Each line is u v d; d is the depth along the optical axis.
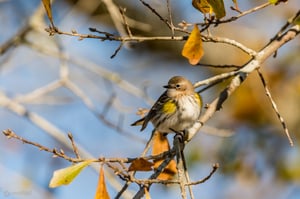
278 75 15.04
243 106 14.59
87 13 16.17
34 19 13.30
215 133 10.66
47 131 12.48
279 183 14.63
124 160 6.88
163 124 11.14
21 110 12.48
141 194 6.86
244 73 8.51
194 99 11.20
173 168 8.20
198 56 6.81
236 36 16.33
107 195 6.62
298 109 14.98
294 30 8.70
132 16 16.19
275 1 7.50
